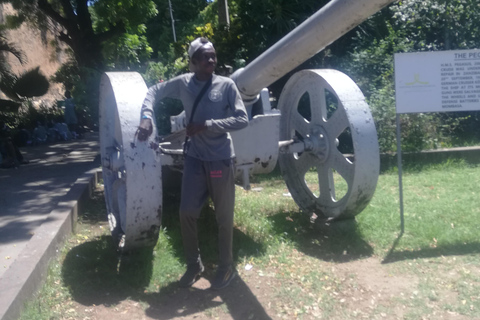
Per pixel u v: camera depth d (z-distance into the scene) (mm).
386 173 8641
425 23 12062
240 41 10586
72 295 4121
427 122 10055
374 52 11008
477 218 5805
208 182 4137
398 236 5328
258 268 4664
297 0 10969
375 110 9844
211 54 4137
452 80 5371
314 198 5953
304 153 6004
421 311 3807
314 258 4883
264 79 5125
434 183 7727
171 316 3871
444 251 4895
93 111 12430
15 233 5680
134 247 4512
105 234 5598
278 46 4863
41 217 6383
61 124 17500
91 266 4660
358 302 3996
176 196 7270
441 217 5914
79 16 17641
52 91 25172
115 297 4141
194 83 4203
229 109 4164
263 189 7828
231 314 3885
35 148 14984
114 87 4527
